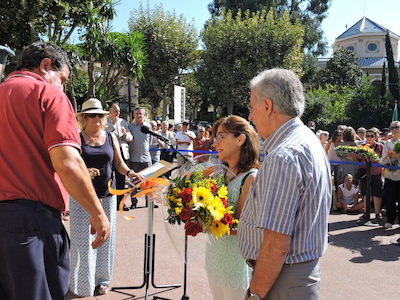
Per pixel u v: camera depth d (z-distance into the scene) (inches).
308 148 64.2
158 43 997.8
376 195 263.4
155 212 274.2
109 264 145.4
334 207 305.7
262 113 70.5
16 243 69.2
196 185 96.0
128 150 300.5
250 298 64.5
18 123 72.3
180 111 443.5
